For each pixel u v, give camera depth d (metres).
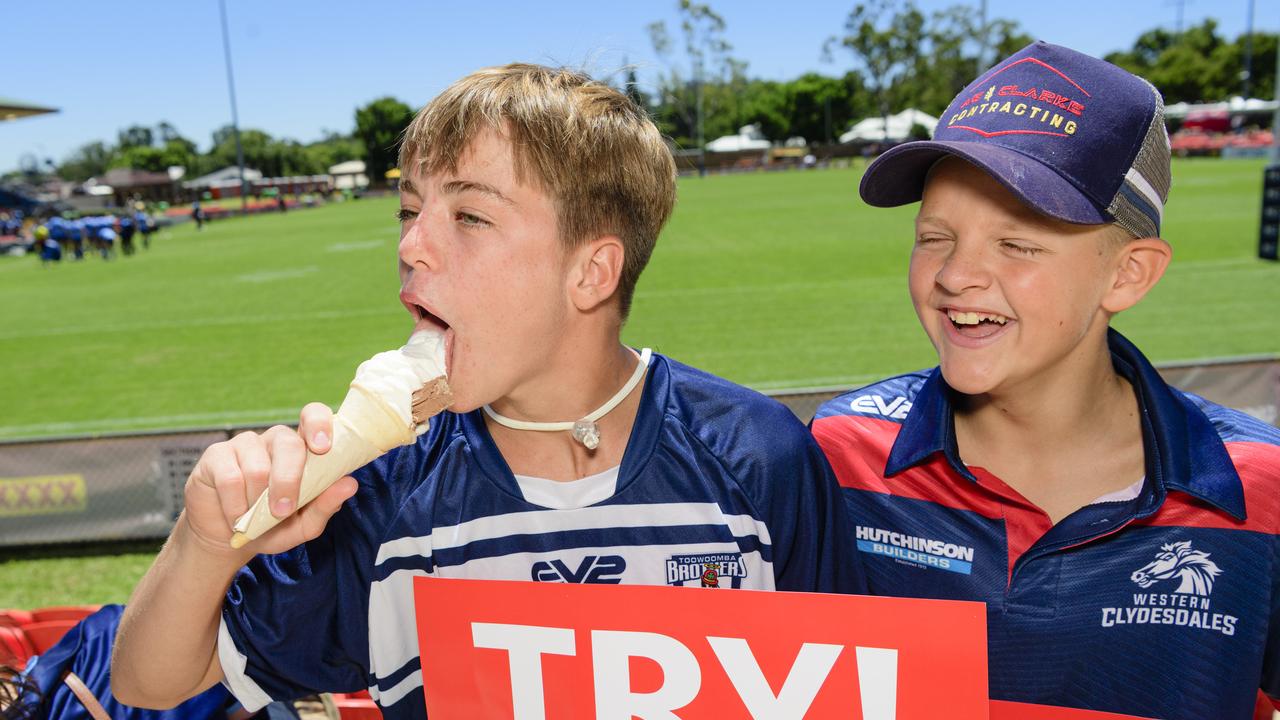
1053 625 1.39
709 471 1.23
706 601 1.11
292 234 33.75
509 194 1.02
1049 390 1.36
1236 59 77.62
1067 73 1.24
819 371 9.08
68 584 4.86
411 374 0.97
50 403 9.68
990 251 1.23
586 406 1.19
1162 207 1.28
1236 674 1.34
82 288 19.91
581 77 1.19
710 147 80.75
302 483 0.91
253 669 1.18
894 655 1.08
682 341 10.70
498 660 1.16
